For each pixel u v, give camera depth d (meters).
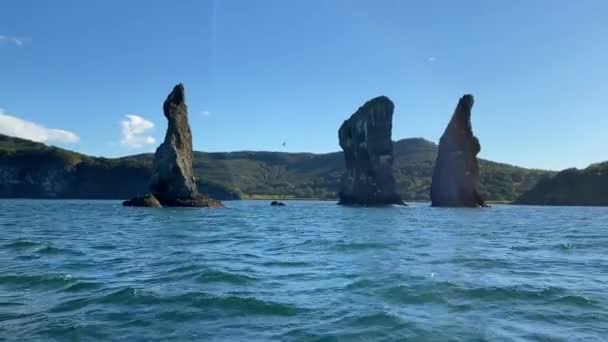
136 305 15.89
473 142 134.12
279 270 22.55
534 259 26.92
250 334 13.02
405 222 63.22
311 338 12.68
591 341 12.48
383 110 136.12
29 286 18.73
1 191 197.62
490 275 21.34
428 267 23.47
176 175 108.94
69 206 111.38
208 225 54.25
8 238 37.06
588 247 33.53
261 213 90.44
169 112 113.31
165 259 26.08
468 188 133.12
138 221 59.97
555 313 15.10
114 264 24.28
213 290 18.02
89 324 13.84
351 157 140.12
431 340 12.55
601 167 173.00
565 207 148.12
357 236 41.00
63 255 27.58
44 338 12.71
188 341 12.48
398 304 16.09
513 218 76.06
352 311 15.15
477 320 14.31
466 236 41.69
